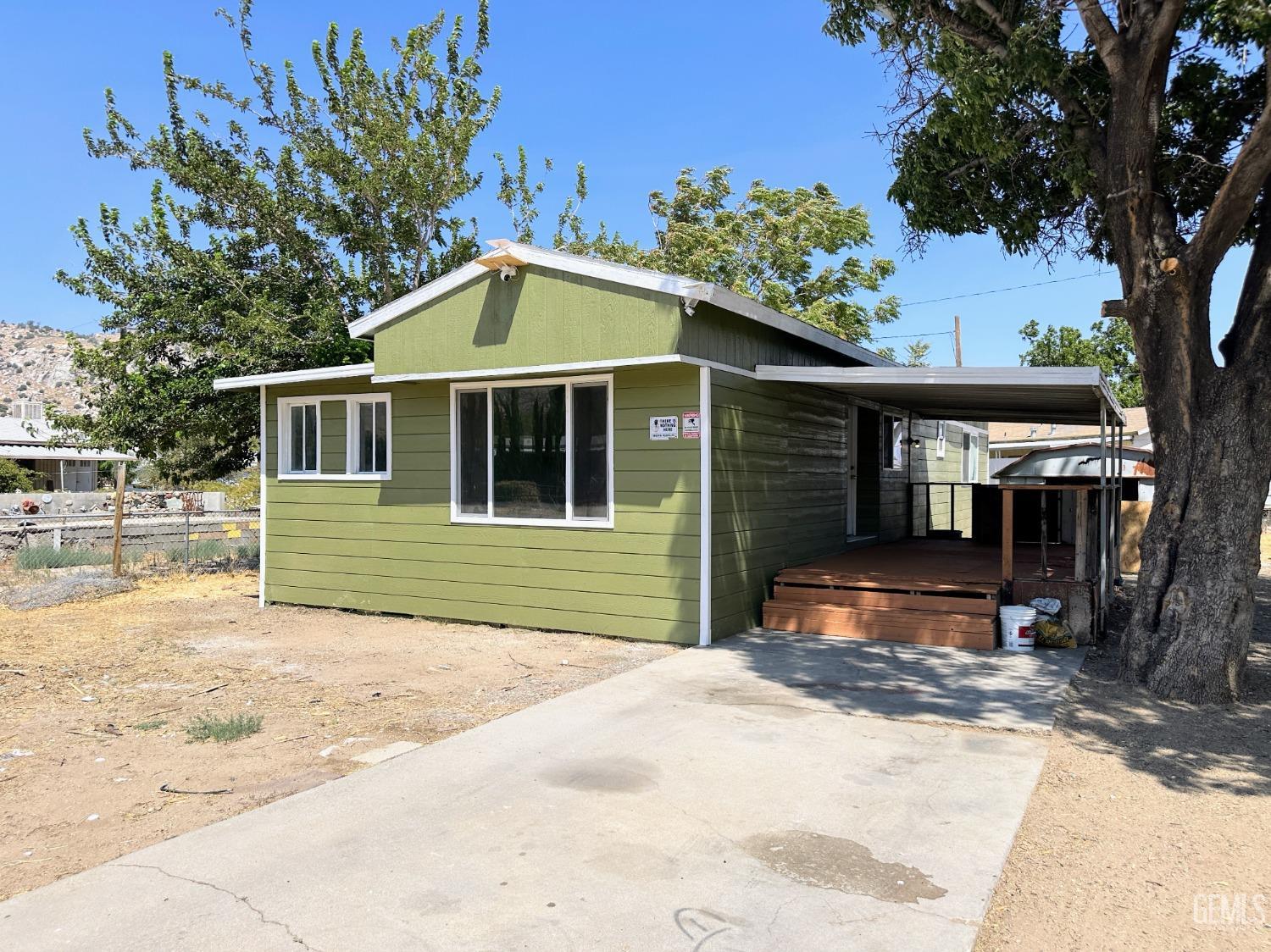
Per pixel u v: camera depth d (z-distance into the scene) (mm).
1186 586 6414
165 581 14336
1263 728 5617
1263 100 7918
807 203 24203
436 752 5145
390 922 3174
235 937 3076
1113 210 6777
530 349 8750
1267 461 6309
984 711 6000
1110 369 31891
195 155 15711
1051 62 6965
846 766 4875
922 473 16531
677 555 8336
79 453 32719
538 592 9258
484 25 17828
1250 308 6410
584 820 4117
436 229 18344
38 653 8367
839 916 3211
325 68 17125
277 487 11406
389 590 10422
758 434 9273
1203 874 3621
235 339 15336
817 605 9047
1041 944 3094
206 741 5484
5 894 3420
